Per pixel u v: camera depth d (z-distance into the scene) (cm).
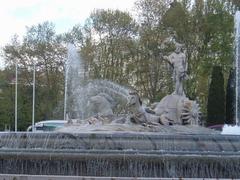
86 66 6234
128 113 2569
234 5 5831
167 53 5675
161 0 6019
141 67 5953
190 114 2517
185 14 5706
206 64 5625
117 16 6425
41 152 1759
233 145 1859
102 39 6406
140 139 1841
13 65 7819
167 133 2020
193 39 5709
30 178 1633
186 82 5628
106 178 1588
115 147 1828
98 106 2527
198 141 1855
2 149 1817
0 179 1653
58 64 7625
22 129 7919
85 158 1711
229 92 5153
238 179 1634
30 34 7812
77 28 6762
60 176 1628
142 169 1691
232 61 5584
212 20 5703
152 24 5975
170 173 1686
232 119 5122
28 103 7881
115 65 6247
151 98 5888
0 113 7906
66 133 1897
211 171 1694
